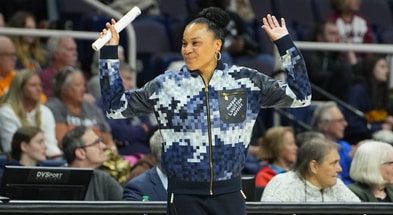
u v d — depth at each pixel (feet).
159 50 58.49
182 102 25.46
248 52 57.52
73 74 46.80
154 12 62.08
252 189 34.27
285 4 65.82
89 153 38.58
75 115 46.85
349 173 41.14
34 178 32.32
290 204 30.60
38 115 45.03
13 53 48.39
